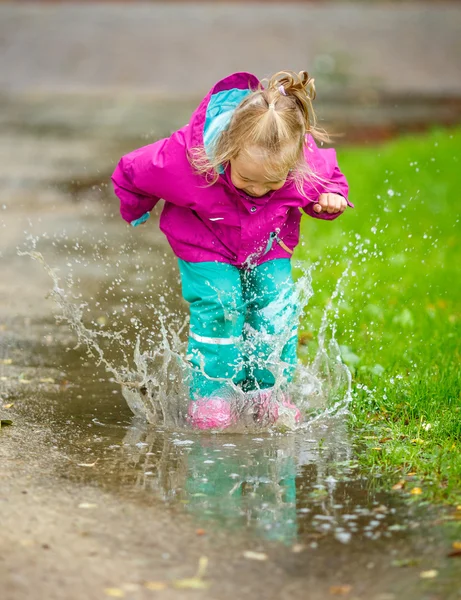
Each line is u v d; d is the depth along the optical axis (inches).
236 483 205.0
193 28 1485.0
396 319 323.0
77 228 521.3
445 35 1444.4
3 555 167.6
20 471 209.2
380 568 166.9
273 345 252.1
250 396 250.4
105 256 459.2
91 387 277.3
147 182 238.1
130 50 1312.7
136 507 190.7
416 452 219.9
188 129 234.5
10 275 419.2
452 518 186.9
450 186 585.9
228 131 223.0
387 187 585.3
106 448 226.7
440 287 379.2
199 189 234.5
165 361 264.8
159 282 408.2
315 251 430.6
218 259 245.6
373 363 280.1
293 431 240.4
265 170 221.5
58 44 1352.1
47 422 246.4
